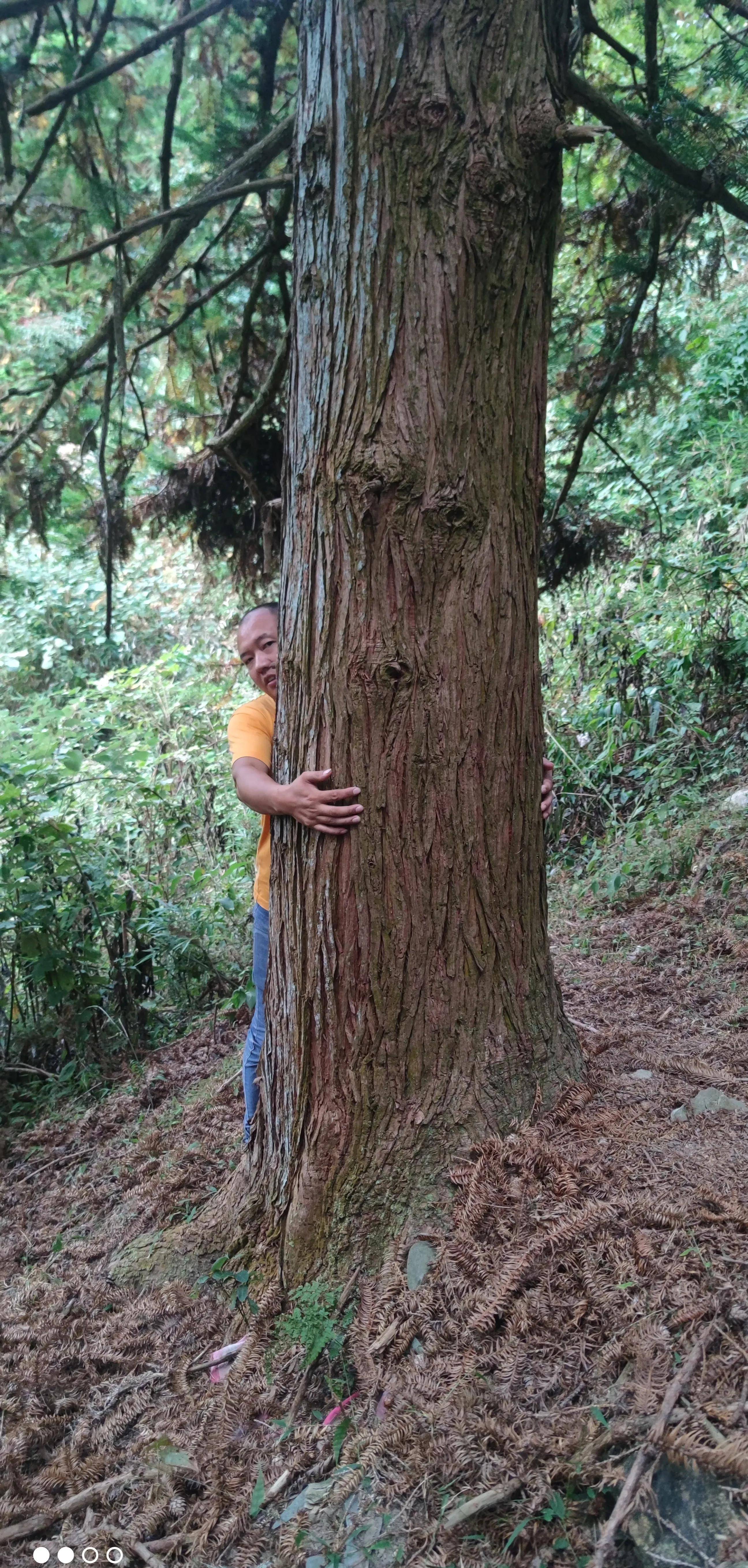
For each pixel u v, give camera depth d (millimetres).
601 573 6910
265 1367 2170
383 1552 1675
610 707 5930
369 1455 1835
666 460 8117
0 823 4625
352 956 2258
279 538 4480
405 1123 2293
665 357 4426
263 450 4645
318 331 2162
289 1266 2324
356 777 2209
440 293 2080
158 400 4992
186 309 4184
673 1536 1492
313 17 2141
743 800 4887
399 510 2113
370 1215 2271
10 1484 2094
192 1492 1999
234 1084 3852
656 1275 1938
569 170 4578
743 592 6012
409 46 2031
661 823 5117
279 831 2383
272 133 3500
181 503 4746
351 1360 2100
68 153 3711
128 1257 2717
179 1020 5035
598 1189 2199
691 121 3309
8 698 10273
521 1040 2391
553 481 6879
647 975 3674
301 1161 2355
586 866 5207
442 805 2236
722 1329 1781
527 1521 1606
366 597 2154
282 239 4074
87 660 11000
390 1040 2283
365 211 2072
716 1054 2828
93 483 4660
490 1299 2004
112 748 5285
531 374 2264
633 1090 2584
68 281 4078
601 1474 1613
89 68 3434
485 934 2328
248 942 5246
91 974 4863
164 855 5691
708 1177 2180
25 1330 2539
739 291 8109
